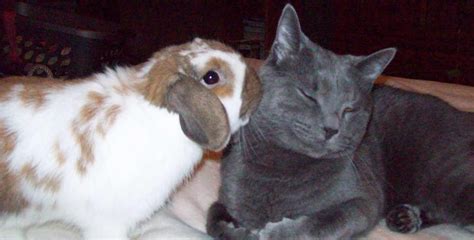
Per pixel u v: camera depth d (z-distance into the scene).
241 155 0.77
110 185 0.69
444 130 0.84
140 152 0.69
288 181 0.76
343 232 0.74
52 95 0.71
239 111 0.70
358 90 0.76
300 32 0.77
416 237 0.79
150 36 1.60
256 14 1.73
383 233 0.79
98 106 0.69
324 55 0.77
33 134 0.69
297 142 0.75
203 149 0.73
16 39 1.08
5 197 0.69
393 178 0.85
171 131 0.69
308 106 0.74
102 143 0.68
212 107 0.65
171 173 0.70
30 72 1.09
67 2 1.37
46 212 0.71
